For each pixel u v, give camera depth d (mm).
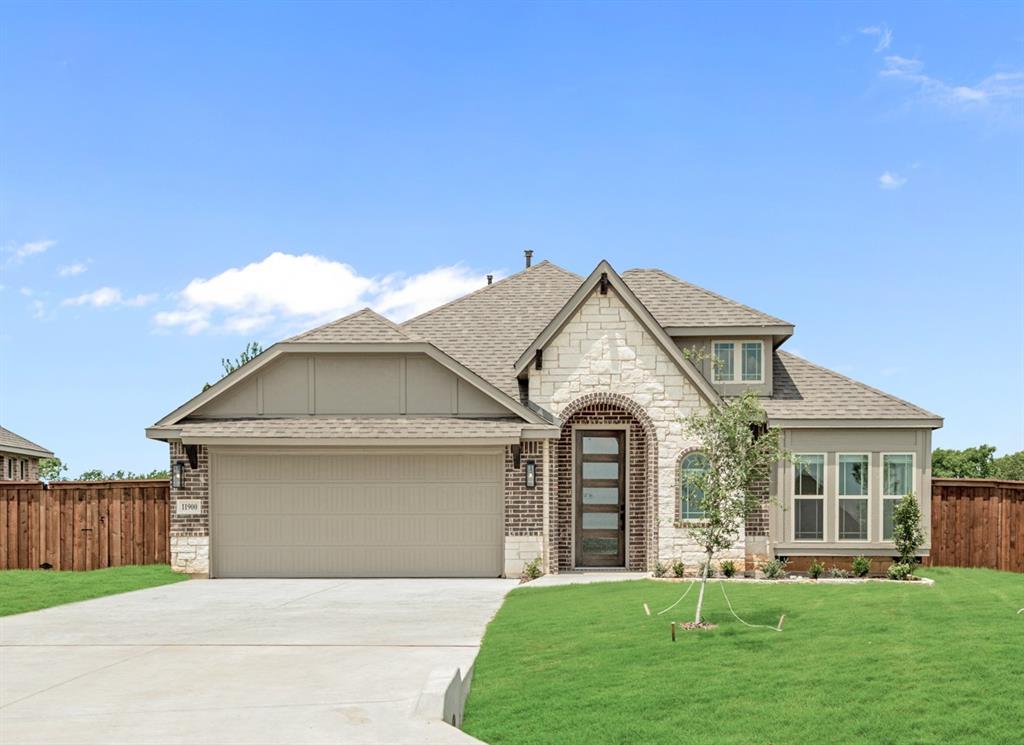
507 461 19188
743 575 19031
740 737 7508
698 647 10469
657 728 7828
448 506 19203
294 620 13445
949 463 35312
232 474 19328
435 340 22781
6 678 9609
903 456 19672
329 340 19672
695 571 19000
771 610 12656
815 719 7797
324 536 19234
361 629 12617
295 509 19250
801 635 10789
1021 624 10883
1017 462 33781
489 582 18234
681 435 19297
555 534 19359
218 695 8781
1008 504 20016
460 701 8766
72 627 12875
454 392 19781
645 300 21672
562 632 11820
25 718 8016
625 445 19938
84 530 20406
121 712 8188
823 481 19609
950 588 15250
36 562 20375
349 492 19266
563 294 24562
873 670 9008
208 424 19328
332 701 8516
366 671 9812
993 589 14844
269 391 19844
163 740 7336
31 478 37594
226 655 10781
